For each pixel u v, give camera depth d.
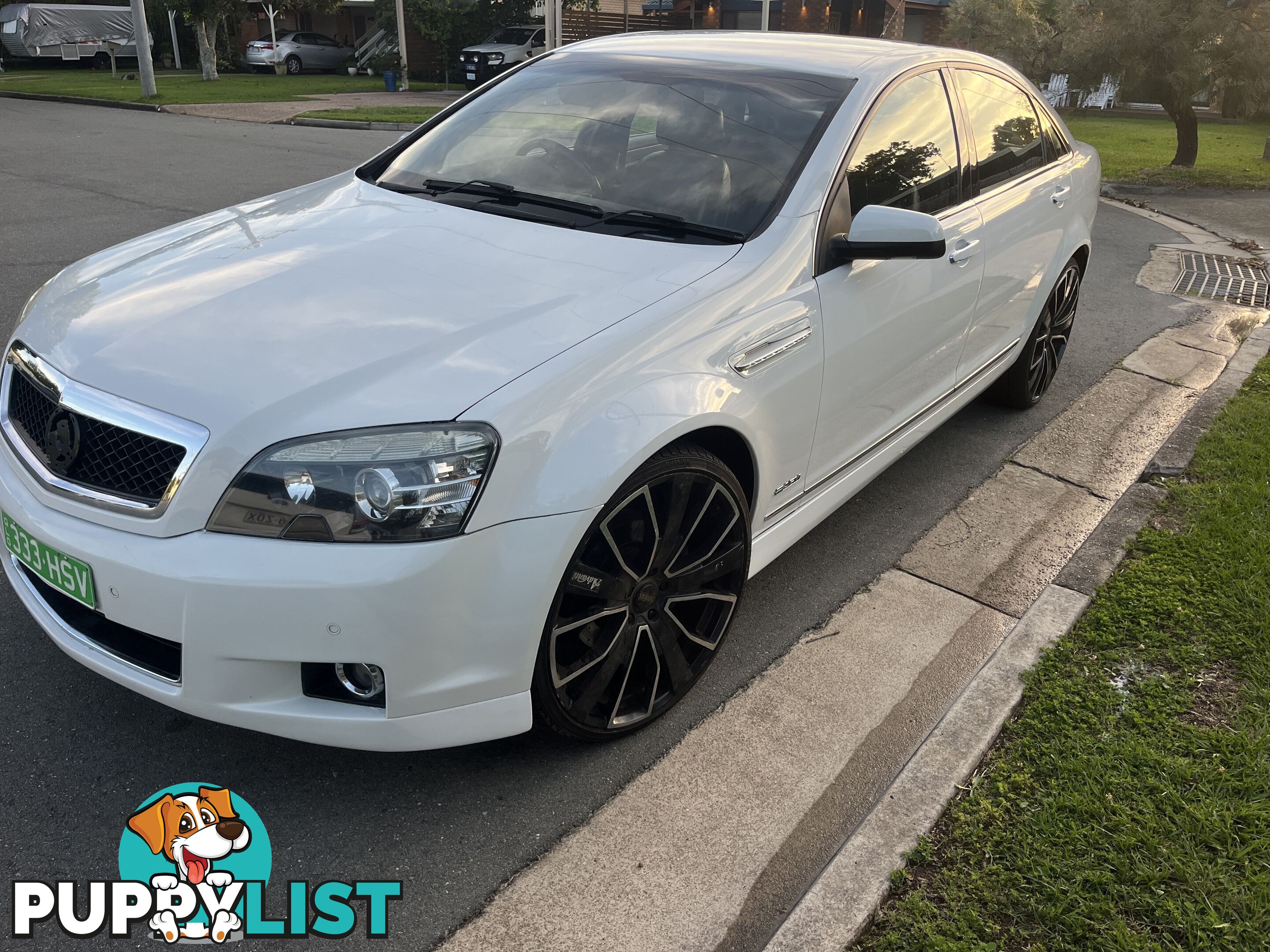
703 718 2.63
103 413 2.08
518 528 2.03
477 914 2.02
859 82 3.22
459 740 2.12
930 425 3.78
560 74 3.58
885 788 2.40
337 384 2.03
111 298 2.45
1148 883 2.04
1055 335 4.92
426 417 1.97
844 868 2.08
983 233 3.68
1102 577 3.22
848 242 2.77
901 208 3.22
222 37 33.53
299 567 1.90
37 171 9.85
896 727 2.63
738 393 2.46
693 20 28.55
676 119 3.15
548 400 2.08
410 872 2.11
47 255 6.55
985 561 3.52
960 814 2.23
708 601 2.66
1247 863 2.09
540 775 2.40
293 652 1.94
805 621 3.10
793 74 3.28
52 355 2.28
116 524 2.03
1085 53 12.98
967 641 3.04
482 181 3.14
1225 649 2.85
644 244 2.68
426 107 18.97
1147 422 4.84
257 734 2.48
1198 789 2.29
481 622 2.03
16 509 2.19
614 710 2.44
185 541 1.96
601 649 2.33
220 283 2.47
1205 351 5.93
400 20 25.12
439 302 2.34
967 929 1.95
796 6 26.72
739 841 2.23
